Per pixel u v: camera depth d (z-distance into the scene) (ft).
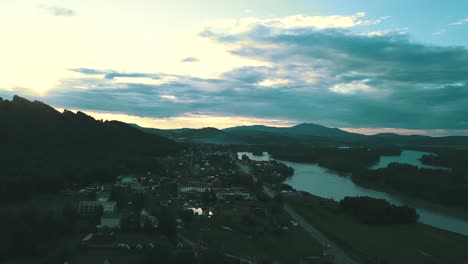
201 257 424.05
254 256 456.86
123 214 584.40
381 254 508.12
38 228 442.50
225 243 500.74
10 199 654.53
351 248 519.19
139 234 507.71
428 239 593.42
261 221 636.07
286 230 596.70
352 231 613.52
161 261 384.06
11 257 409.69
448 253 529.45
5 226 453.99
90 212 598.34
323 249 510.99
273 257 465.47
